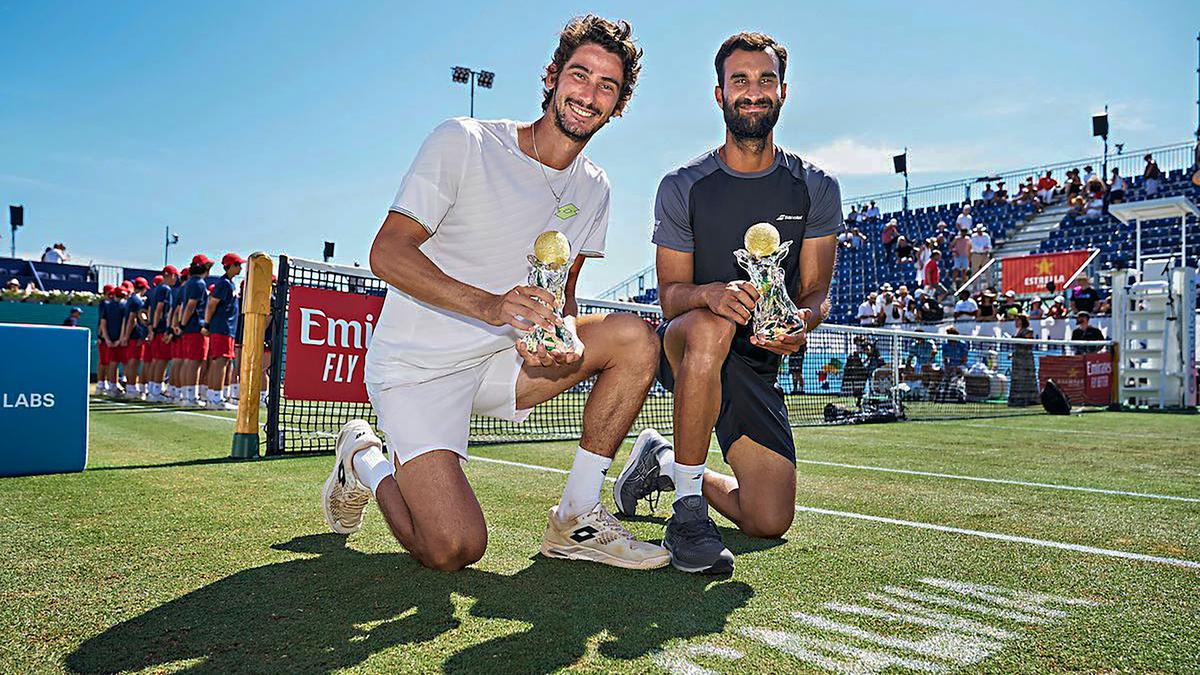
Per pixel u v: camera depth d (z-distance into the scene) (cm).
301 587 209
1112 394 1320
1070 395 1290
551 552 243
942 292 2314
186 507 319
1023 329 1549
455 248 245
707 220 301
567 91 236
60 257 2291
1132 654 167
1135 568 238
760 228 249
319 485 376
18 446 396
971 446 622
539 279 221
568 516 238
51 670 154
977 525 304
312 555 243
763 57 283
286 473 416
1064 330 1595
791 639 173
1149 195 2375
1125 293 1320
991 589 214
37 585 208
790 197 299
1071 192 2609
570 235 264
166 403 1073
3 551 244
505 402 265
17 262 2136
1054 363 1288
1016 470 472
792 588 214
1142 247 2294
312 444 535
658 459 315
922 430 790
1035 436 719
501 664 157
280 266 502
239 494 350
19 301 1822
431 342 238
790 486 275
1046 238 2550
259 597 200
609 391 238
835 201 308
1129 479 435
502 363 262
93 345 1898
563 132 241
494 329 244
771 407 281
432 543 220
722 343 239
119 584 210
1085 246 2416
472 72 2070
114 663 157
